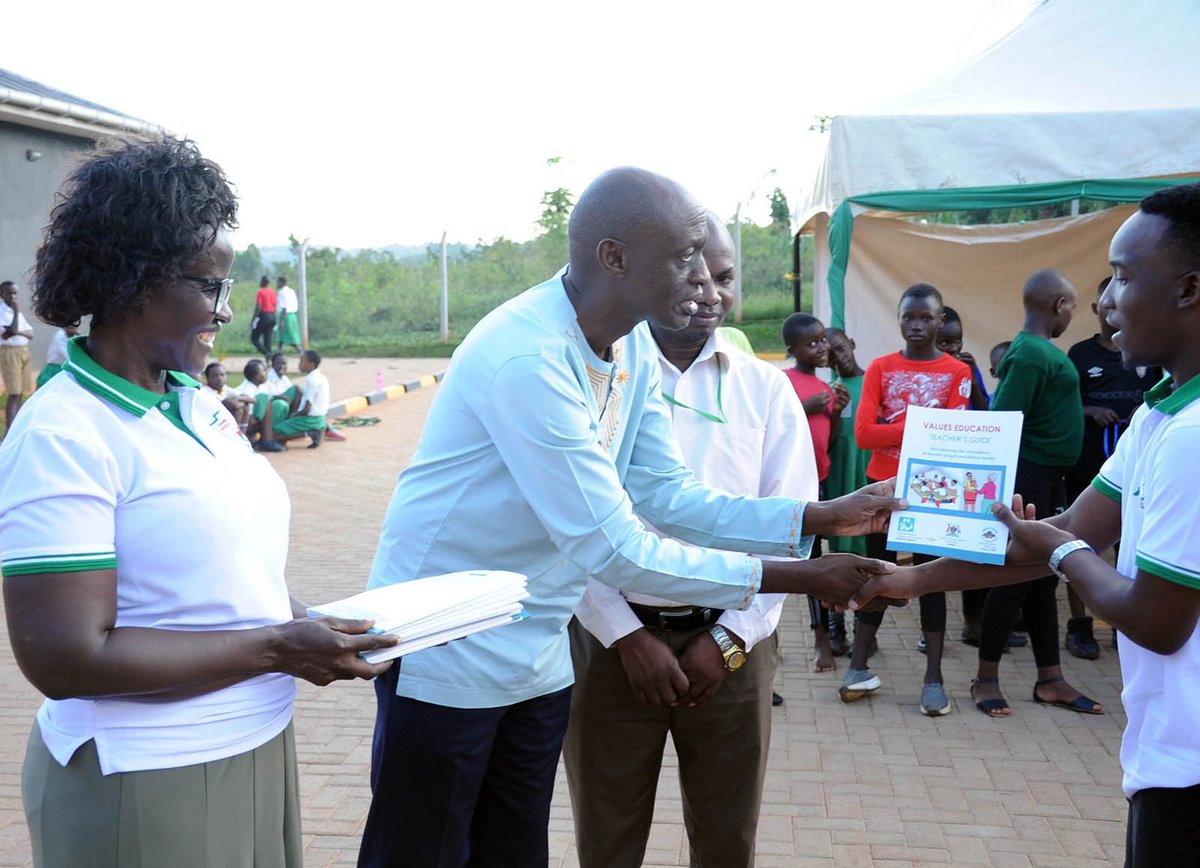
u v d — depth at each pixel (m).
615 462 2.60
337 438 13.93
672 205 2.15
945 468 2.55
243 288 27.94
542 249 27.91
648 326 2.73
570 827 3.92
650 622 2.75
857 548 5.66
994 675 4.91
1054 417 4.93
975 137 6.87
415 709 2.27
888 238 9.05
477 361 2.21
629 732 2.84
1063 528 2.38
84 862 1.70
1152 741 1.97
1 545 1.60
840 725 4.79
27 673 1.60
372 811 2.37
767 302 25.09
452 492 2.27
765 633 2.74
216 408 1.90
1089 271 8.93
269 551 1.89
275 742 1.93
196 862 1.76
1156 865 1.97
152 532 1.69
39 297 1.72
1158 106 6.73
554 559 2.35
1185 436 1.84
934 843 3.70
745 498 2.64
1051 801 4.01
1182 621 1.87
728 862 2.93
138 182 1.67
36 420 1.63
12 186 14.38
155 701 1.72
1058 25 8.15
